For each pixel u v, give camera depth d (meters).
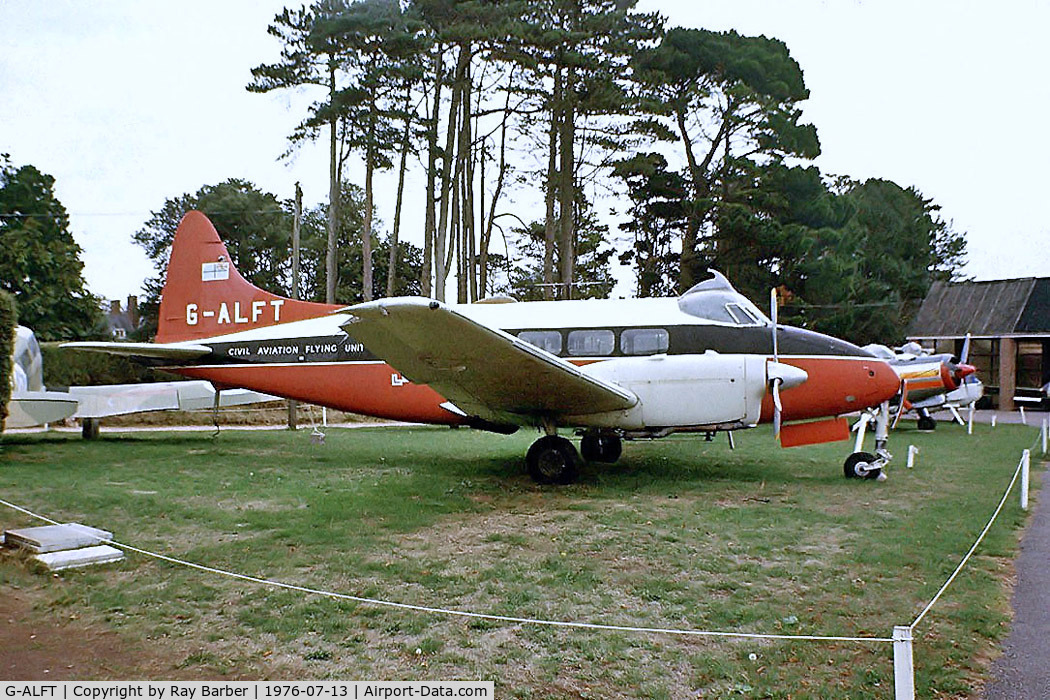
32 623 4.53
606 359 10.97
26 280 26.23
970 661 4.08
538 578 5.52
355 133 25.38
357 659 4.05
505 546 6.45
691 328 10.85
